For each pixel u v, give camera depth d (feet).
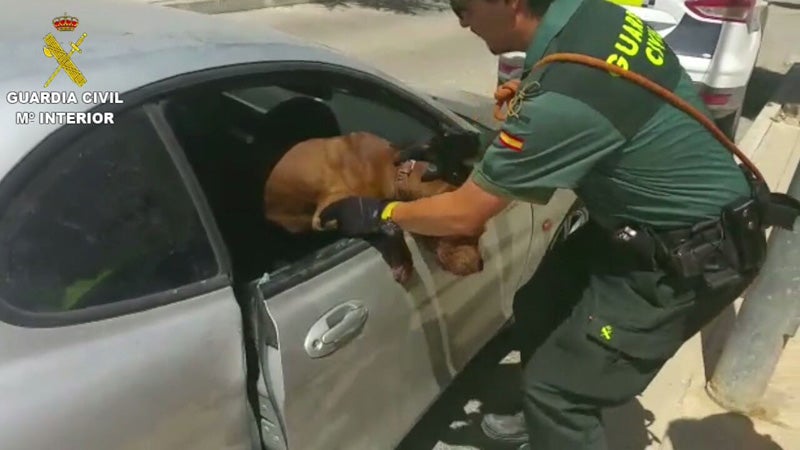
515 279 9.75
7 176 4.63
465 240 7.18
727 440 9.45
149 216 5.34
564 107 5.56
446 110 8.86
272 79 6.49
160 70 5.61
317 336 6.18
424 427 9.62
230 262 5.80
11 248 4.63
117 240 5.15
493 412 9.96
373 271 6.84
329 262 6.51
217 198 7.21
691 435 9.50
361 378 6.86
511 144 5.68
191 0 27.27
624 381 6.98
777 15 38.45
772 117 20.72
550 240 10.52
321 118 7.90
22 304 4.63
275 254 7.13
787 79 23.56
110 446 4.82
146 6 7.29
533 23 5.87
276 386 5.97
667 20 16.26
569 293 7.01
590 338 6.79
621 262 6.55
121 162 5.22
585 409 7.26
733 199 6.33
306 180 6.81
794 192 8.50
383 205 6.54
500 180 5.81
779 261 8.93
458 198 6.07
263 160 7.39
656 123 5.87
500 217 9.04
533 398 7.32
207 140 7.10
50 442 4.52
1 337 4.49
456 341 8.50
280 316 5.92
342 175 6.86
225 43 6.41
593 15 5.77
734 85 16.30
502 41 6.07
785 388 10.38
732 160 6.47
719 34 16.02
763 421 9.78
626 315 6.65
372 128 8.08
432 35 28.37
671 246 6.33
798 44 32.27
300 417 6.19
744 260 6.39
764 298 9.24
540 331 7.16
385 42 26.91
